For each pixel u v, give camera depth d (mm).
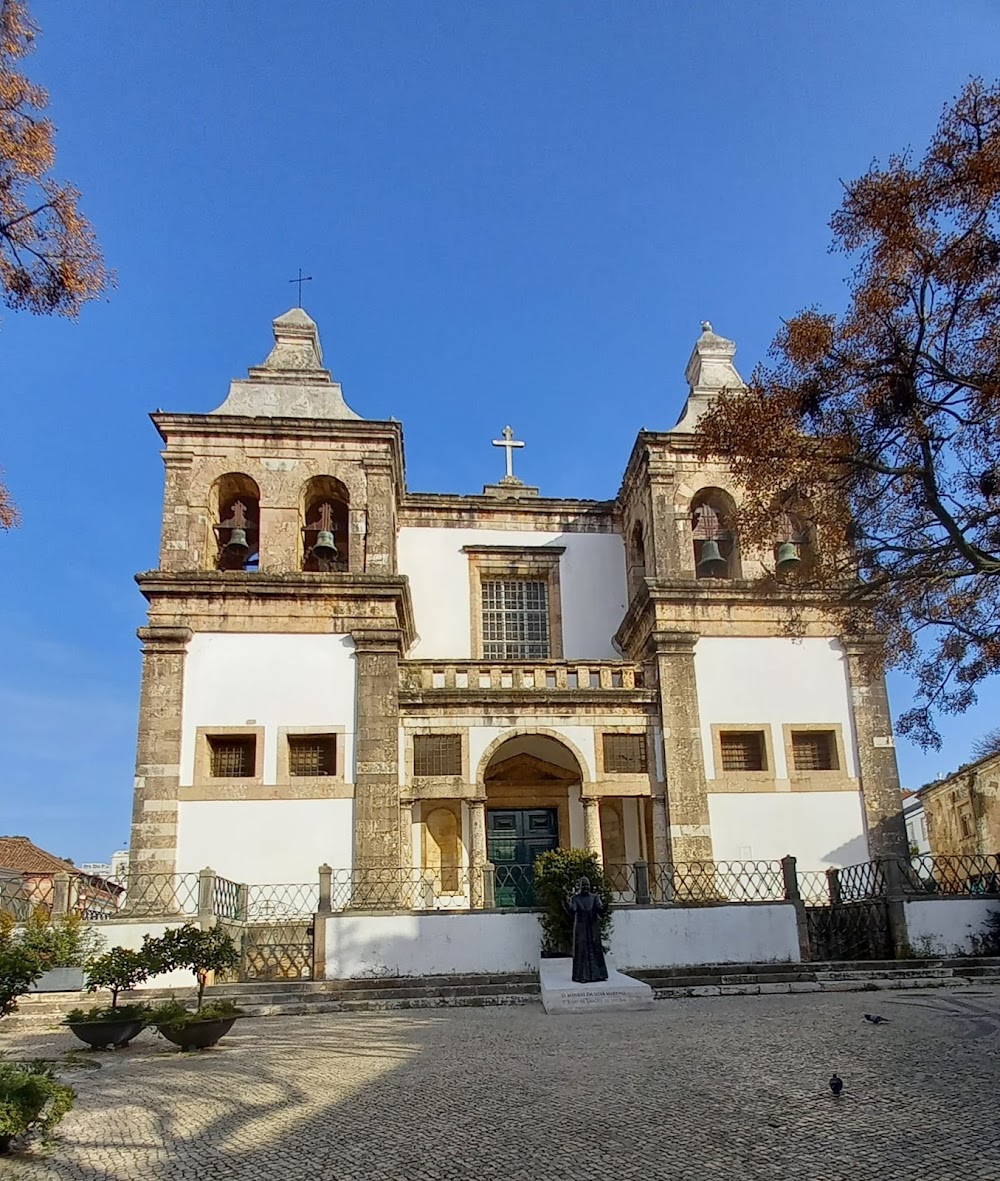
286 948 19281
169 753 21516
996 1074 9102
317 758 22203
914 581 13898
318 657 22562
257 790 21500
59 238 10281
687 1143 7309
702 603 23906
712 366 27641
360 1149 7414
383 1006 16203
